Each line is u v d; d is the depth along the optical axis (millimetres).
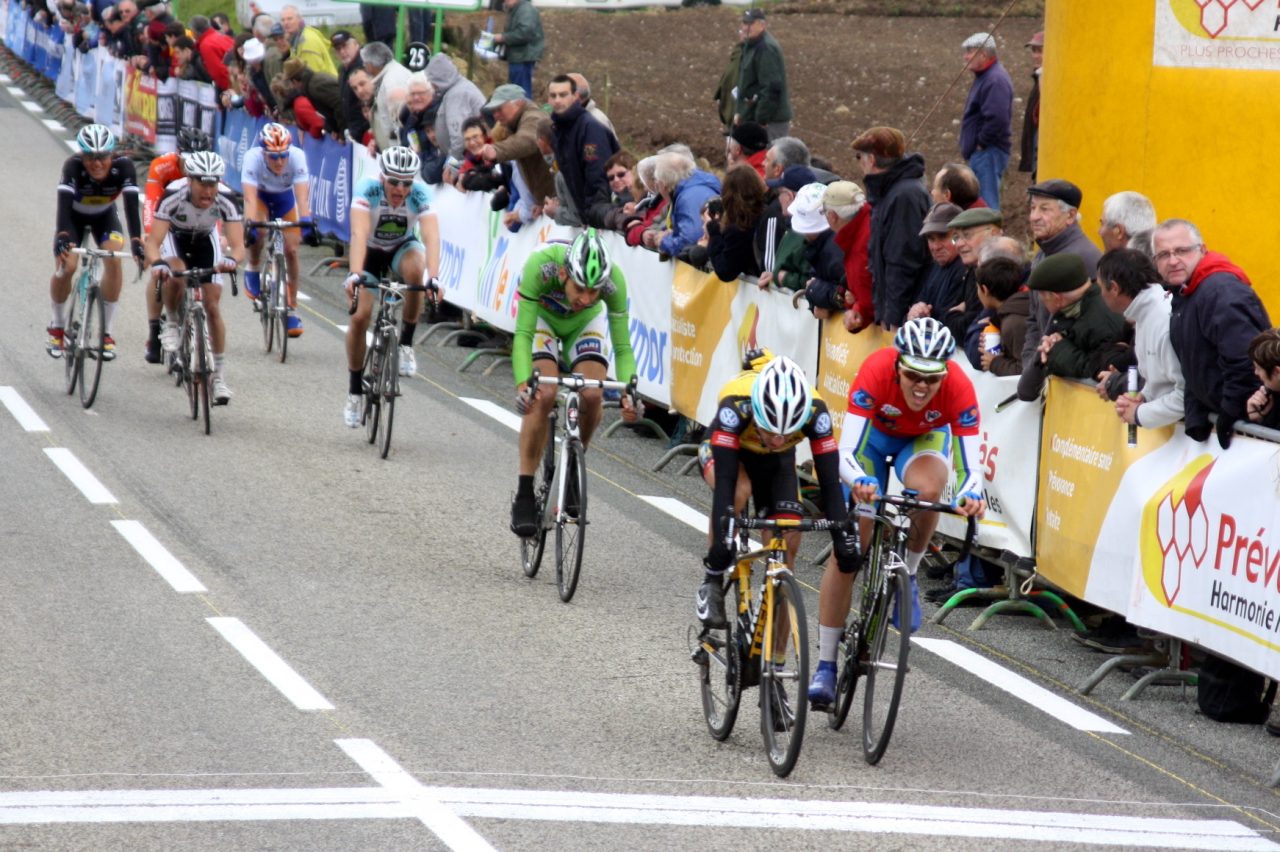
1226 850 17078
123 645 22328
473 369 44688
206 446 34812
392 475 33469
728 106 47750
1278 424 20578
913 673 23172
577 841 16266
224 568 26391
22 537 27375
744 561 19797
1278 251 30766
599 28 98188
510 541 29328
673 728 20344
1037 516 25359
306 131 60406
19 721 19219
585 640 23875
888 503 19141
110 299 36562
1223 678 21562
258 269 46125
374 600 25219
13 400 37750
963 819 17516
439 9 65188
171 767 17953
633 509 32125
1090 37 31766
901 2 101625
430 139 50031
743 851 16203
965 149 41156
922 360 19062
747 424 19641
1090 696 22531
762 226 32531
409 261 35312
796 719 18234
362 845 15930
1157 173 31234
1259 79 30281
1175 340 21391
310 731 19391
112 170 36156
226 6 89625
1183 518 21688
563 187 41062
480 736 19562
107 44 84875
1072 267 23734
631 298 38969
